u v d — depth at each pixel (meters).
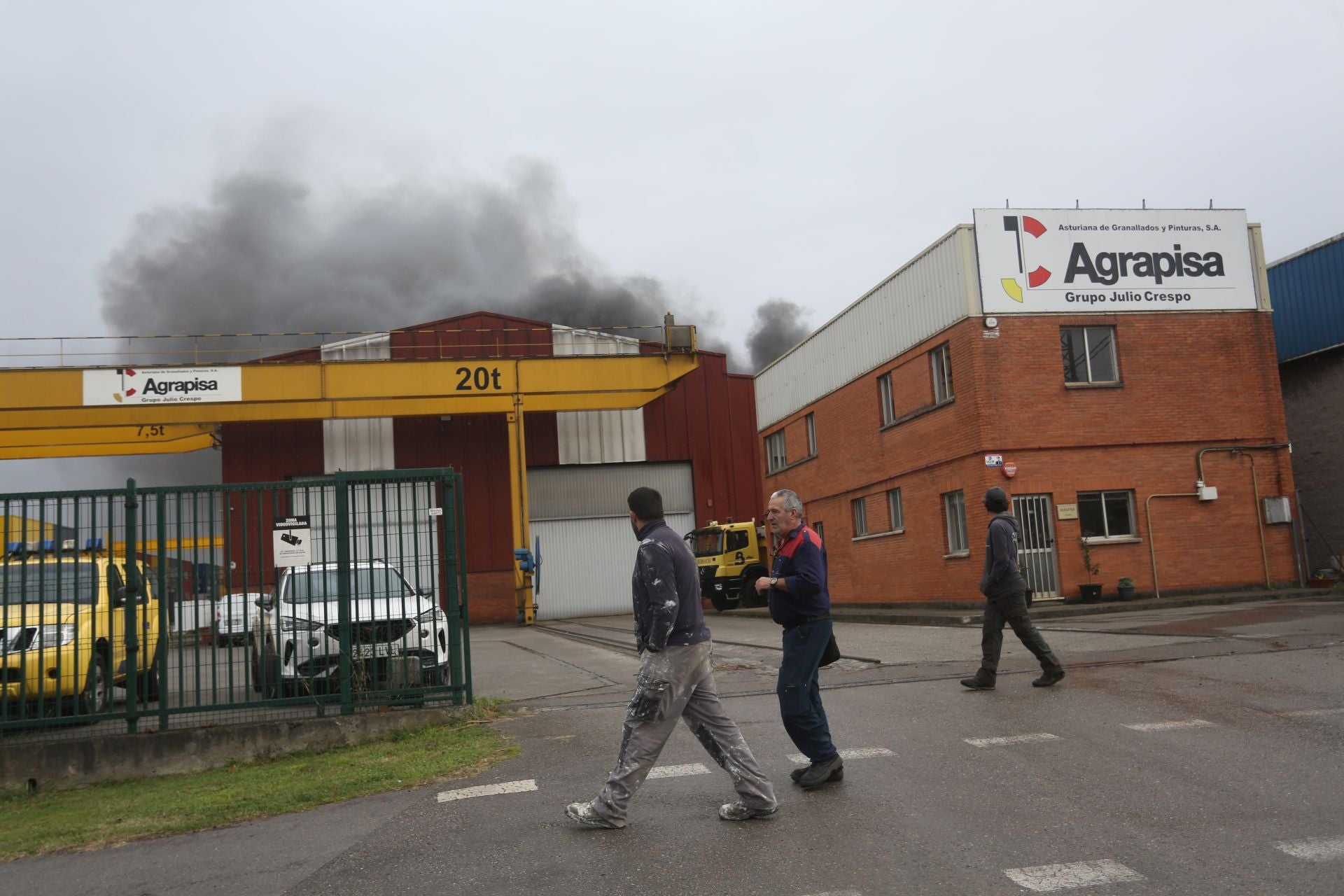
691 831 5.29
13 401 27.08
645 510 5.54
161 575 8.63
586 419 36.53
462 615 9.30
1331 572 21.17
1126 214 20.31
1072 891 4.23
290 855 5.45
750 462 37.97
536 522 35.94
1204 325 20.31
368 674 9.00
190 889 5.03
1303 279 22.55
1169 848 4.71
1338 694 7.89
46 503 8.69
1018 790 5.76
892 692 9.14
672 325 30.64
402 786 6.85
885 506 23.88
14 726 8.39
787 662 5.97
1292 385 23.05
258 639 8.80
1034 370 19.61
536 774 6.80
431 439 35.19
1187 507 19.73
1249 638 11.22
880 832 5.10
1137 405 19.83
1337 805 5.23
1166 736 6.85
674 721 5.45
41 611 8.65
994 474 19.20
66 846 6.10
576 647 18.73
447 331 35.03
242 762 8.44
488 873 4.84
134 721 8.52
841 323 26.17
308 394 28.73
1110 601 19.06
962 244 19.80
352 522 9.10
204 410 28.58
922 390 21.81
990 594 8.94
